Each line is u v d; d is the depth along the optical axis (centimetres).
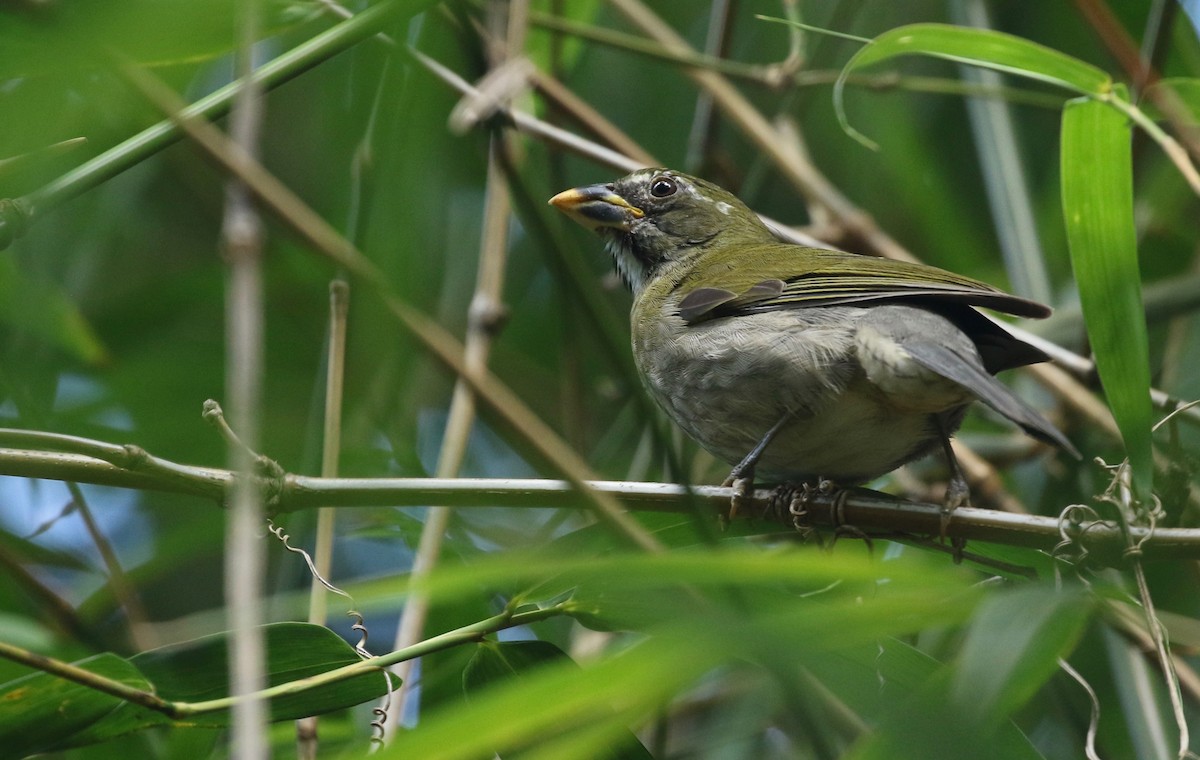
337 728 756
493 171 930
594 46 1247
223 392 1023
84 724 579
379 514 932
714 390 880
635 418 993
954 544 720
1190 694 816
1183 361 1011
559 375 1178
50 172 647
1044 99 937
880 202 1218
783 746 880
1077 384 969
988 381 735
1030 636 412
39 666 520
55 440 628
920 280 860
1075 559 657
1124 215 697
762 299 884
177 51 601
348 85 955
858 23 1170
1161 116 877
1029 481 1068
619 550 602
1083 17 946
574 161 1236
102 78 631
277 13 718
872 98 1152
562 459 501
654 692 401
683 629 384
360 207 877
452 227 1121
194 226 1119
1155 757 771
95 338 975
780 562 421
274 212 504
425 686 775
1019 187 1030
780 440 865
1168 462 711
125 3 524
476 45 575
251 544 414
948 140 1228
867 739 463
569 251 523
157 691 592
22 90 636
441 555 841
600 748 473
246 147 501
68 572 970
